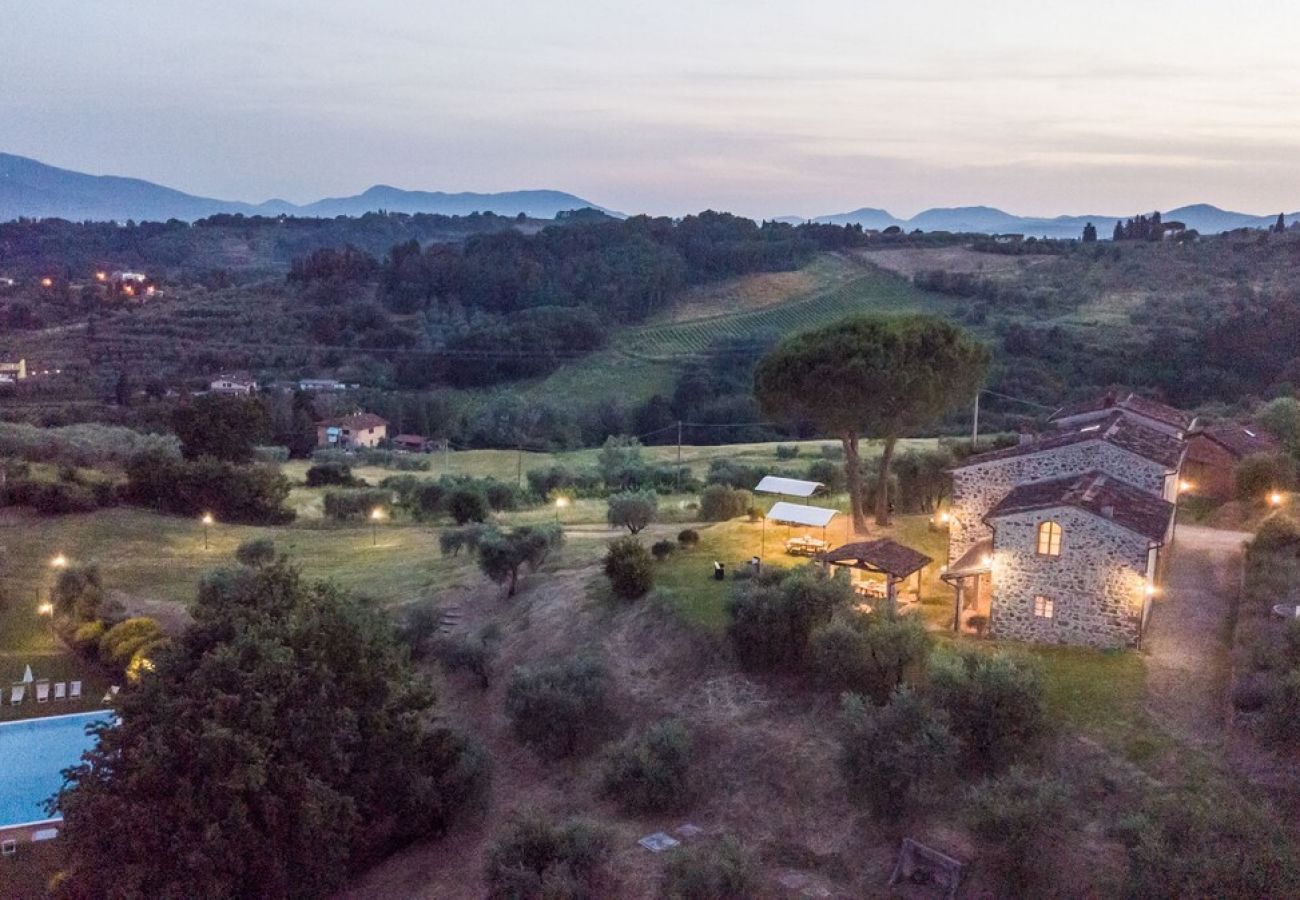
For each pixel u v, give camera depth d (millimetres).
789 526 49875
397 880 27406
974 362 46094
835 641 30016
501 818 30016
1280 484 48188
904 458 57344
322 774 26031
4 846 28344
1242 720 26281
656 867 25500
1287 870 18094
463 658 38750
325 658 27484
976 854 23359
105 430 92562
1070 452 37688
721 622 36438
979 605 37094
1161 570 38719
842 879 24047
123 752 24797
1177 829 20047
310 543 62531
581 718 32500
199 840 23531
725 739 30625
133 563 55500
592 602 41812
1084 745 26328
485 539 47188
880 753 24609
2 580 50781
